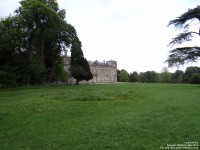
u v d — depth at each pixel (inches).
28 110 602.5
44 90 1354.6
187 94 943.0
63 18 2143.2
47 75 2132.1
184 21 1475.1
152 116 498.9
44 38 2031.3
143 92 1074.7
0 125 454.9
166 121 448.8
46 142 345.4
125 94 946.1
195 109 567.2
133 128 404.8
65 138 361.1
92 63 4084.6
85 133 384.2
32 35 1939.0
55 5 2105.1
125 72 4503.0
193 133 367.6
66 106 663.8
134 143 330.3
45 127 433.4
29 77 1856.5
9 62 1775.3
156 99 801.6
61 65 2363.4
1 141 357.1
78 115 541.0
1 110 607.8
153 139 345.4
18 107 650.8
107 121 464.8
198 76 2126.0
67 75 2743.6
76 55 2220.7
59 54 2210.9
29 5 1862.7
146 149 308.2
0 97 1000.9
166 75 3983.8
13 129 423.5
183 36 1491.1
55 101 772.0
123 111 579.5
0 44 1749.5
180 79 3223.4
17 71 1798.7
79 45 2241.6
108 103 725.3
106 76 4271.7
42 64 1966.0
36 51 2055.9
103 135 371.6
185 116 489.4
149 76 3983.8
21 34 1855.3
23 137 373.1
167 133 371.9
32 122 474.6
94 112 575.8
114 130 396.2
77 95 888.9
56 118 509.0
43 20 1934.1
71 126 434.9
